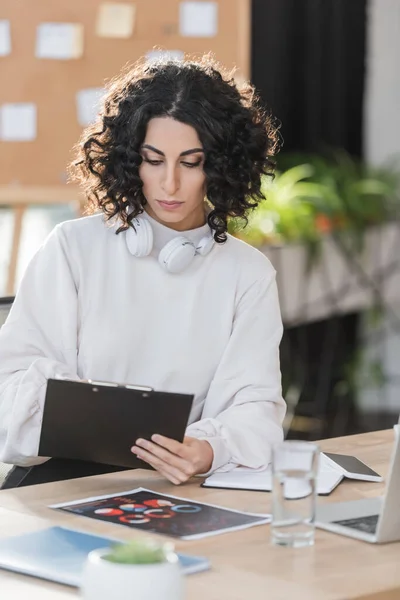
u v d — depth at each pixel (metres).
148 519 1.75
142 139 2.27
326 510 1.81
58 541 1.59
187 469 2.01
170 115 2.23
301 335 6.19
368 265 5.85
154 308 2.38
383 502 1.62
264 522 1.75
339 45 6.18
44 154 4.74
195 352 2.38
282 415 2.36
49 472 2.33
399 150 6.52
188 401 1.95
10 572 1.48
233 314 2.41
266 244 5.03
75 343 2.37
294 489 1.62
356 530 1.68
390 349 6.64
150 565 1.15
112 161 2.32
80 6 4.71
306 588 1.44
